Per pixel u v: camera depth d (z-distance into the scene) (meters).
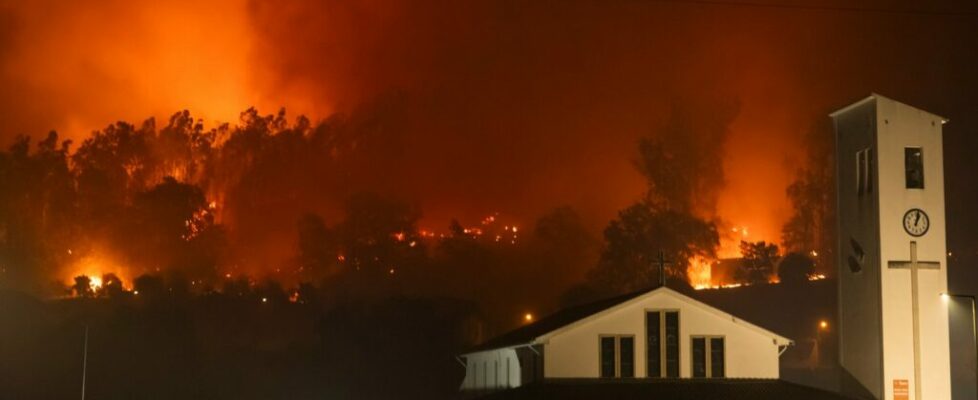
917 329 54.22
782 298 111.25
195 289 128.25
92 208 140.62
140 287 120.50
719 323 54.22
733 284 129.75
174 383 96.19
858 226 56.69
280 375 99.75
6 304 103.44
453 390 96.75
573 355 53.09
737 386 52.03
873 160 55.50
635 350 53.44
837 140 58.91
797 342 98.31
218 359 101.81
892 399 53.88
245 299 118.19
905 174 55.06
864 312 56.00
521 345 55.00
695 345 53.88
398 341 106.00
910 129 55.22
